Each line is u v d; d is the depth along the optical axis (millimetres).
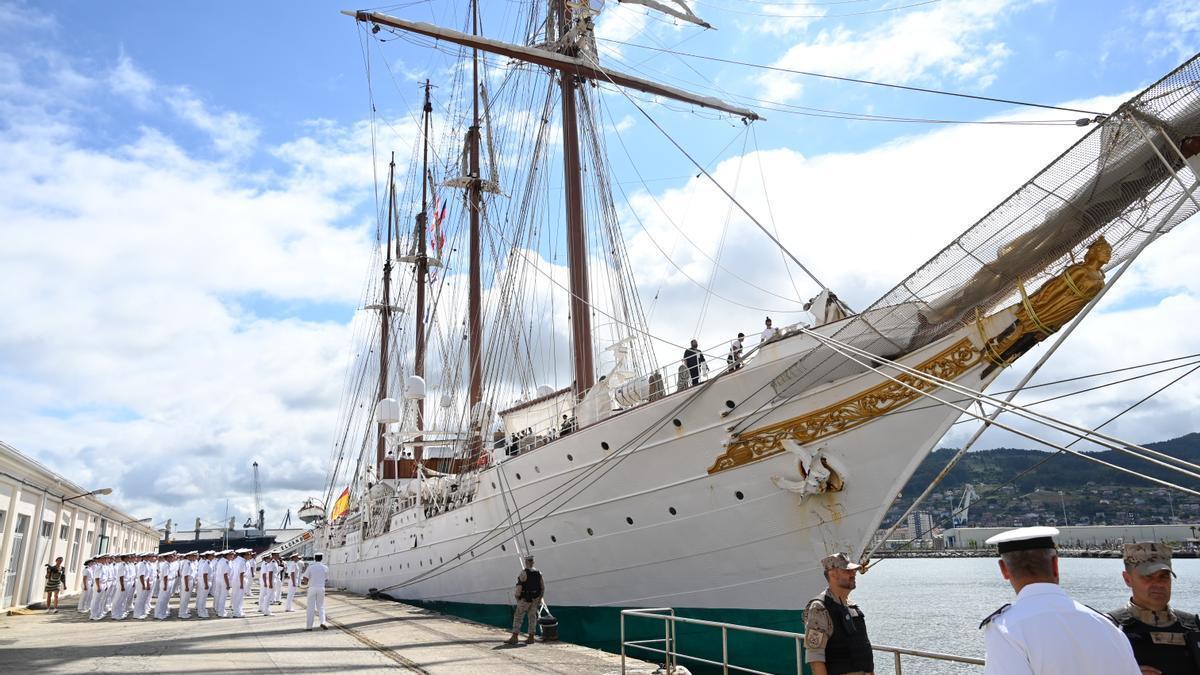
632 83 25266
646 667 11609
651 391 15828
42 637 17156
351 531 37812
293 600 28094
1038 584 3271
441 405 32719
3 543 23609
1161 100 9023
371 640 15391
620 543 15820
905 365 12305
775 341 13422
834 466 12883
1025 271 11125
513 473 18875
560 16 25688
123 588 22938
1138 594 4406
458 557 22172
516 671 11469
